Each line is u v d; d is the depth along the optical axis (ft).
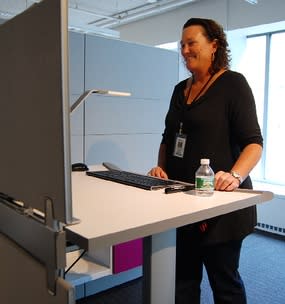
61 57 2.30
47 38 2.41
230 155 4.78
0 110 3.24
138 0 15.19
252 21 12.91
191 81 5.30
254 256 10.78
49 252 2.64
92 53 8.59
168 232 3.67
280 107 14.19
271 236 12.64
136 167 9.84
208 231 4.59
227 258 4.70
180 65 10.77
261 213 13.06
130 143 9.64
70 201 2.46
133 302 8.02
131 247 7.53
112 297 8.24
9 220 3.31
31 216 2.93
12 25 2.84
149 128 10.08
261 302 8.01
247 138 4.58
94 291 8.30
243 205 3.62
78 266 7.01
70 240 2.56
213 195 3.80
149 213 3.04
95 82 8.70
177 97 5.39
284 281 9.10
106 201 3.51
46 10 2.39
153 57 9.98
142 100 9.81
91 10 16.70
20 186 3.01
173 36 16.08
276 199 12.59
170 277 3.74
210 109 4.71
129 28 18.65
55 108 2.40
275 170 14.52
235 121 4.65
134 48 9.50
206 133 4.74
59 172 2.44
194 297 5.23
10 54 2.94
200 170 3.94
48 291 2.76
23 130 2.85
